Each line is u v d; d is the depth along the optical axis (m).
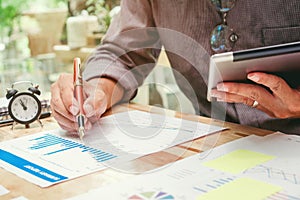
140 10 1.13
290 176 0.61
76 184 0.60
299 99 0.79
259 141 0.76
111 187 0.59
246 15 1.03
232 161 0.67
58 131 0.86
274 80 0.73
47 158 0.71
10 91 0.90
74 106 0.83
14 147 0.77
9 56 2.19
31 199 0.56
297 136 0.79
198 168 0.64
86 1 2.25
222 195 0.55
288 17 1.00
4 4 2.23
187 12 1.09
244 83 0.74
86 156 0.71
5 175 0.64
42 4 2.30
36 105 0.90
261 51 0.68
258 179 0.60
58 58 2.19
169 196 0.55
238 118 1.01
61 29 2.26
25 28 2.27
